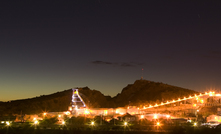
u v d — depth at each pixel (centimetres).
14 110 15800
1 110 15375
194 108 15775
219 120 12325
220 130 9038
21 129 9288
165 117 12988
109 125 10575
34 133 8662
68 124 10969
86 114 14088
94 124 10869
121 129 9588
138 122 11350
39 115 13512
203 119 12719
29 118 12644
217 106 15762
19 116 13138
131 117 12469
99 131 8931
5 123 10650
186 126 9769
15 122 11038
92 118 12194
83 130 9119
